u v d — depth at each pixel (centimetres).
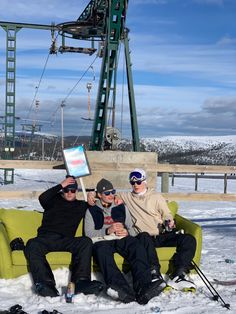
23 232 600
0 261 537
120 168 990
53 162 933
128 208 609
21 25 2206
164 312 456
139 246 531
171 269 563
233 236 899
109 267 508
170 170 1001
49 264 536
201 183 2706
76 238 545
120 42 1585
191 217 1186
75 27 1961
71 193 581
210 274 602
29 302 485
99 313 452
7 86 2269
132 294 486
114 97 1597
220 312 459
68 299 485
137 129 1653
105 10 1667
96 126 1662
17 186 1861
